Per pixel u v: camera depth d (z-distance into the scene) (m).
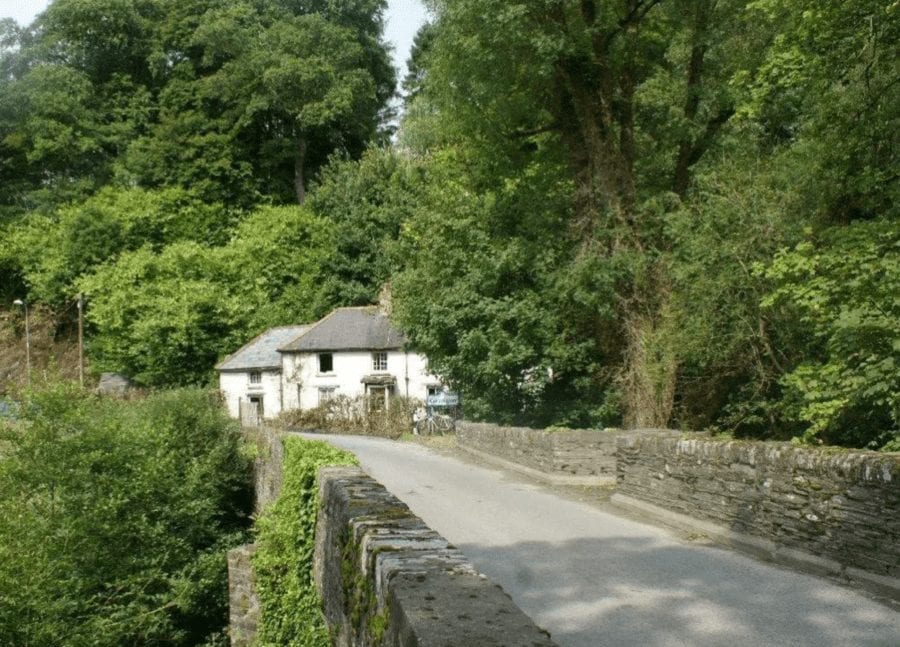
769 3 14.70
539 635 3.40
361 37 79.12
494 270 26.80
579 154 24.92
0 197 77.38
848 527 8.42
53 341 68.19
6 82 78.50
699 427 21.56
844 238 13.70
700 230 19.45
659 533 11.45
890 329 11.48
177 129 74.38
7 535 21.38
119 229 69.62
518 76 23.45
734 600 7.68
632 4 23.66
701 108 23.75
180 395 31.08
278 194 75.25
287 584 12.19
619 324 24.05
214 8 81.69
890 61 14.82
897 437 13.17
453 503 14.63
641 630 6.77
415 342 31.30
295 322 63.16
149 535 23.66
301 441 15.70
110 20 80.38
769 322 18.34
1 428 24.08
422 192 35.44
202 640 22.97
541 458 18.77
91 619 20.78
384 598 4.50
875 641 6.36
